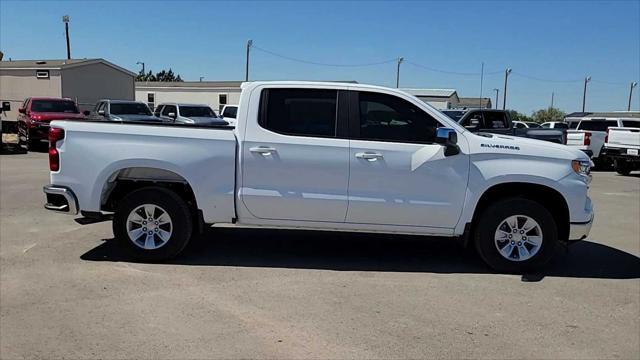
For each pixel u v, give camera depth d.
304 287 5.26
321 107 5.86
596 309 4.85
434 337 4.17
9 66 33.41
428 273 5.84
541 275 5.86
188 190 6.06
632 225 8.84
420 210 5.80
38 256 6.11
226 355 3.81
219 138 5.80
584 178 5.86
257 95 5.86
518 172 5.74
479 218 5.91
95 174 5.82
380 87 5.87
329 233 7.55
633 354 3.97
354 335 4.17
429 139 5.86
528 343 4.11
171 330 4.21
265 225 5.94
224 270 5.76
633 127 20.42
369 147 5.75
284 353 3.86
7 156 18.48
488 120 16.83
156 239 5.99
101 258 6.08
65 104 21.86
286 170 5.78
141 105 22.44
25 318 4.39
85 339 4.03
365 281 5.50
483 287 5.40
